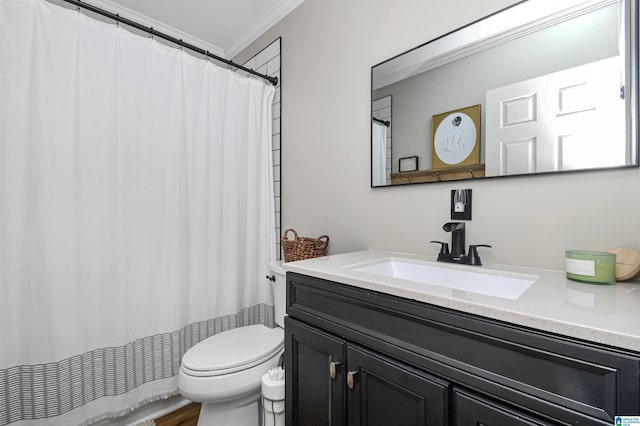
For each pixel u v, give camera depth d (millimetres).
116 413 1357
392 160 1330
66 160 1233
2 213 1114
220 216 1730
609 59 831
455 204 1131
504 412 563
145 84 1463
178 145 1551
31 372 1168
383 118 1357
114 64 1372
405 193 1297
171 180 1532
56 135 1217
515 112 992
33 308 1171
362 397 814
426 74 1212
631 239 808
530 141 963
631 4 800
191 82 1625
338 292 883
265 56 2053
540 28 944
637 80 793
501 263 1034
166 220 1518
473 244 1092
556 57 914
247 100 1863
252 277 1897
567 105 896
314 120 1702
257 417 1308
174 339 1525
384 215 1373
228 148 1779
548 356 521
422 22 1229
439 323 662
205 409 1254
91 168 1304
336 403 881
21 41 1149
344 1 1533
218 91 1734
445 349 656
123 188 1389
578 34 877
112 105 1362
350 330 848
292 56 1844
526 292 689
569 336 505
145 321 1445
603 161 840
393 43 1325
